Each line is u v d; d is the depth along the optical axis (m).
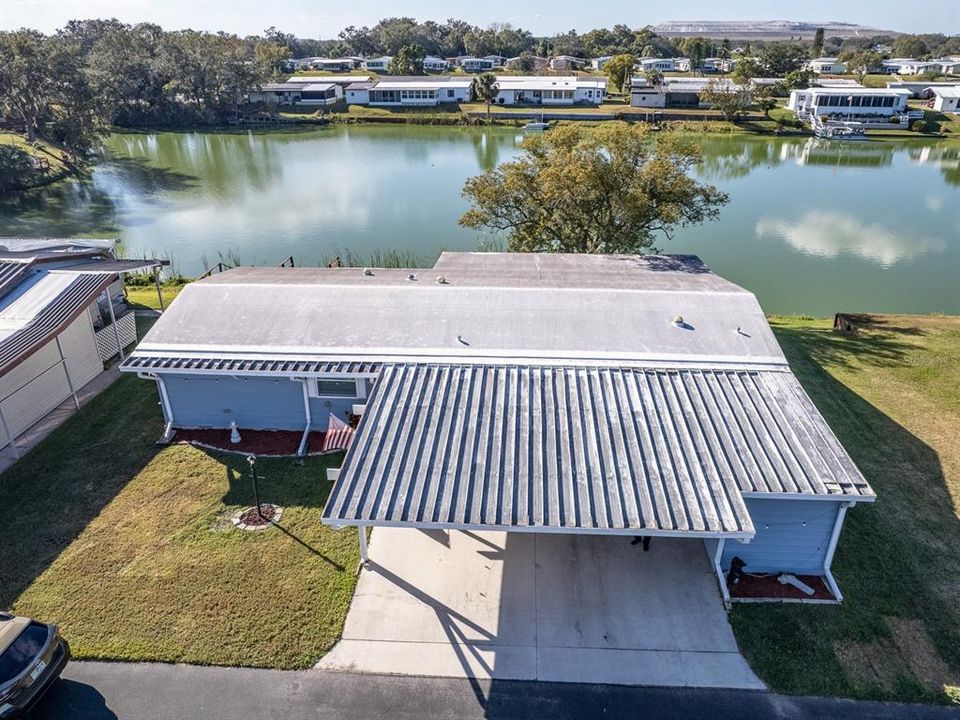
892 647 10.52
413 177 54.84
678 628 10.86
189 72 80.12
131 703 9.57
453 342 15.30
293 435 16.34
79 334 18.64
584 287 17.44
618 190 24.42
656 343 15.10
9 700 8.82
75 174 55.19
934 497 14.04
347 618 11.02
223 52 89.38
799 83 86.94
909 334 22.64
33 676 9.16
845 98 77.44
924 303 28.36
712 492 10.80
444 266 20.75
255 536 12.89
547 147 27.23
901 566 12.16
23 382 16.33
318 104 89.62
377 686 9.87
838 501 11.06
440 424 12.45
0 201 46.84
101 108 71.12
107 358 20.22
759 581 11.84
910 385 18.77
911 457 15.39
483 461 11.50
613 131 24.59
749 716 9.45
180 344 15.82
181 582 11.73
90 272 18.84
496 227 27.88
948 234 38.69
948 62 121.69
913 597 11.47
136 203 46.94
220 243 37.44
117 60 78.88
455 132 77.00
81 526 13.13
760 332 15.45
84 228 40.53
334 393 15.85
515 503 10.57
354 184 52.56
